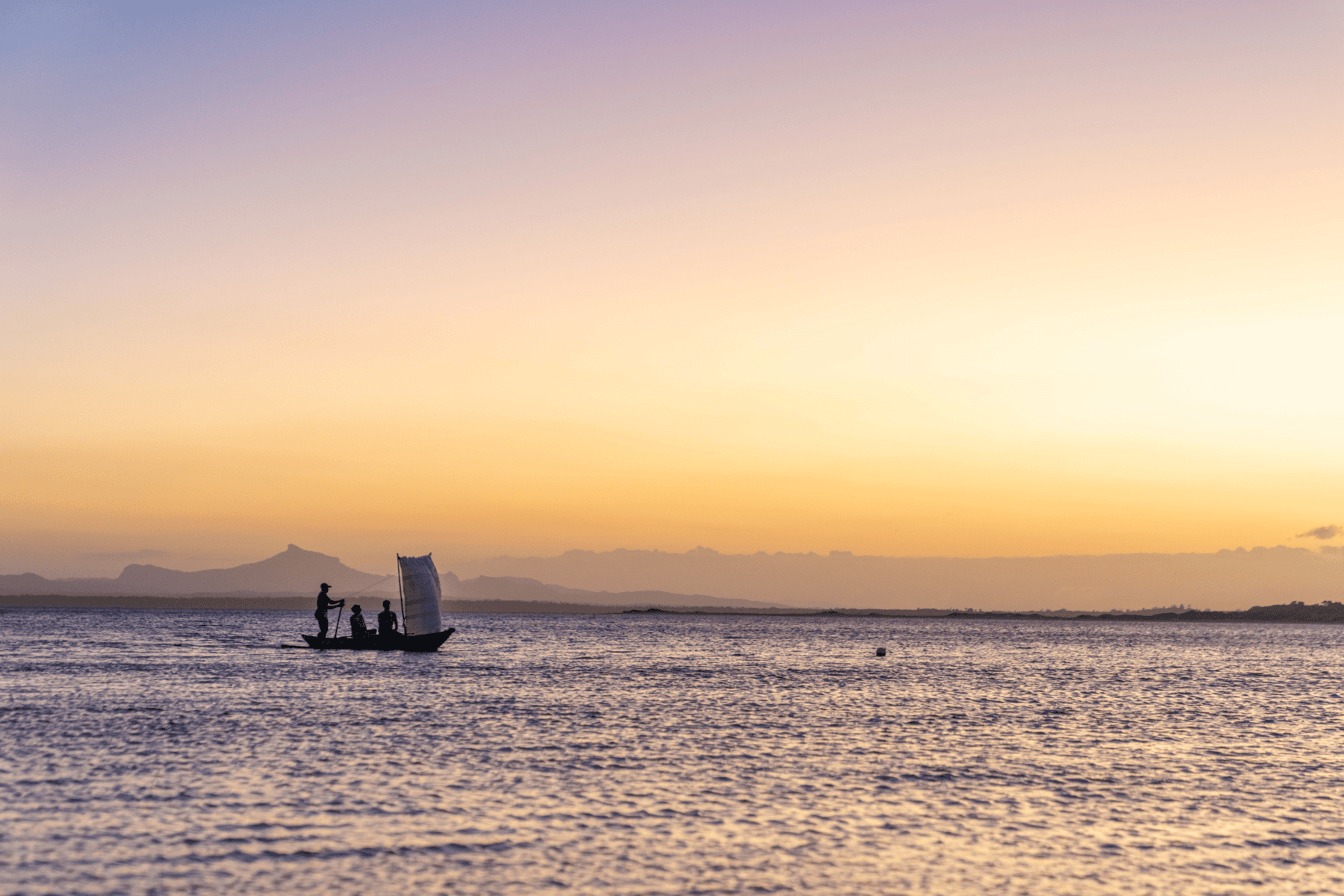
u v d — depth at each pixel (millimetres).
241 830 26125
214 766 34656
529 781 33250
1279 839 27562
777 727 47969
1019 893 22516
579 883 22391
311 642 92812
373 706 52906
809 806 30484
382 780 32781
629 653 118375
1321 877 24188
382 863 23594
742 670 89688
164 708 50625
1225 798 32719
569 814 28734
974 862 24750
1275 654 147000
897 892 22359
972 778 35438
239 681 65750
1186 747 43750
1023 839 27031
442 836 26094
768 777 34844
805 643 168750
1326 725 53188
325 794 30484
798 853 25266
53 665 79312
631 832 26906
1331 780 36469
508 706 54219
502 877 22719
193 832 25891
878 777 35375
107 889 21344
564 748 40156
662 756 38875
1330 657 139875
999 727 49625
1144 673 95625
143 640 126062
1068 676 88875
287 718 47219
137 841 24922
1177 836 27672
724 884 22594
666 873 23281
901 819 29016
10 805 28328
